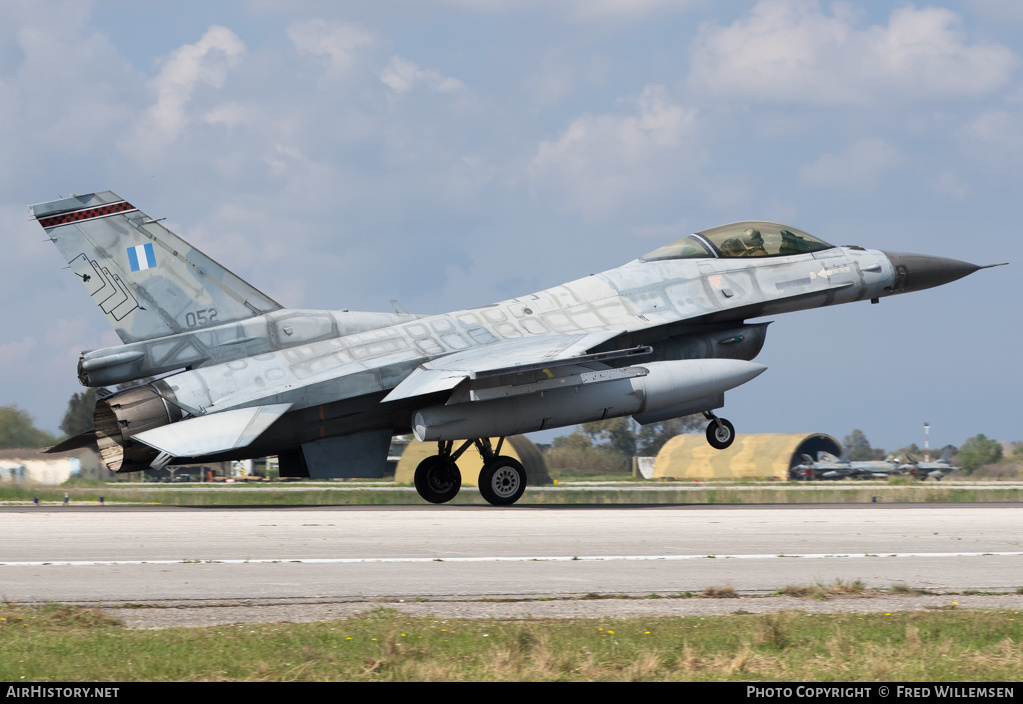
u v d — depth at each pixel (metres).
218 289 64.94
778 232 75.50
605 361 68.62
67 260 62.25
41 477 113.31
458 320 68.50
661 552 36.78
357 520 50.69
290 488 127.25
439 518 52.34
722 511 59.62
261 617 24.50
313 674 18.92
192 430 58.41
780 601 27.17
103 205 62.91
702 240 74.38
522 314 69.50
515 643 20.84
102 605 25.70
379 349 65.31
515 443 164.12
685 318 69.94
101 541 39.50
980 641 22.33
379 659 19.86
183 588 28.06
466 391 61.75
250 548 37.31
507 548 37.66
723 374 65.44
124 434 59.62
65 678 18.50
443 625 23.28
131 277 63.09
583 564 33.41
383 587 28.52
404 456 172.62
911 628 22.48
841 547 38.66
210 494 101.12
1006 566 33.66
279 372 63.00
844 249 76.50
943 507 66.56
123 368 62.31
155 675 18.78
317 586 28.59
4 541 39.38
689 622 23.98
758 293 72.19
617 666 19.92
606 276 72.44
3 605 25.31
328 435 64.38
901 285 76.50
